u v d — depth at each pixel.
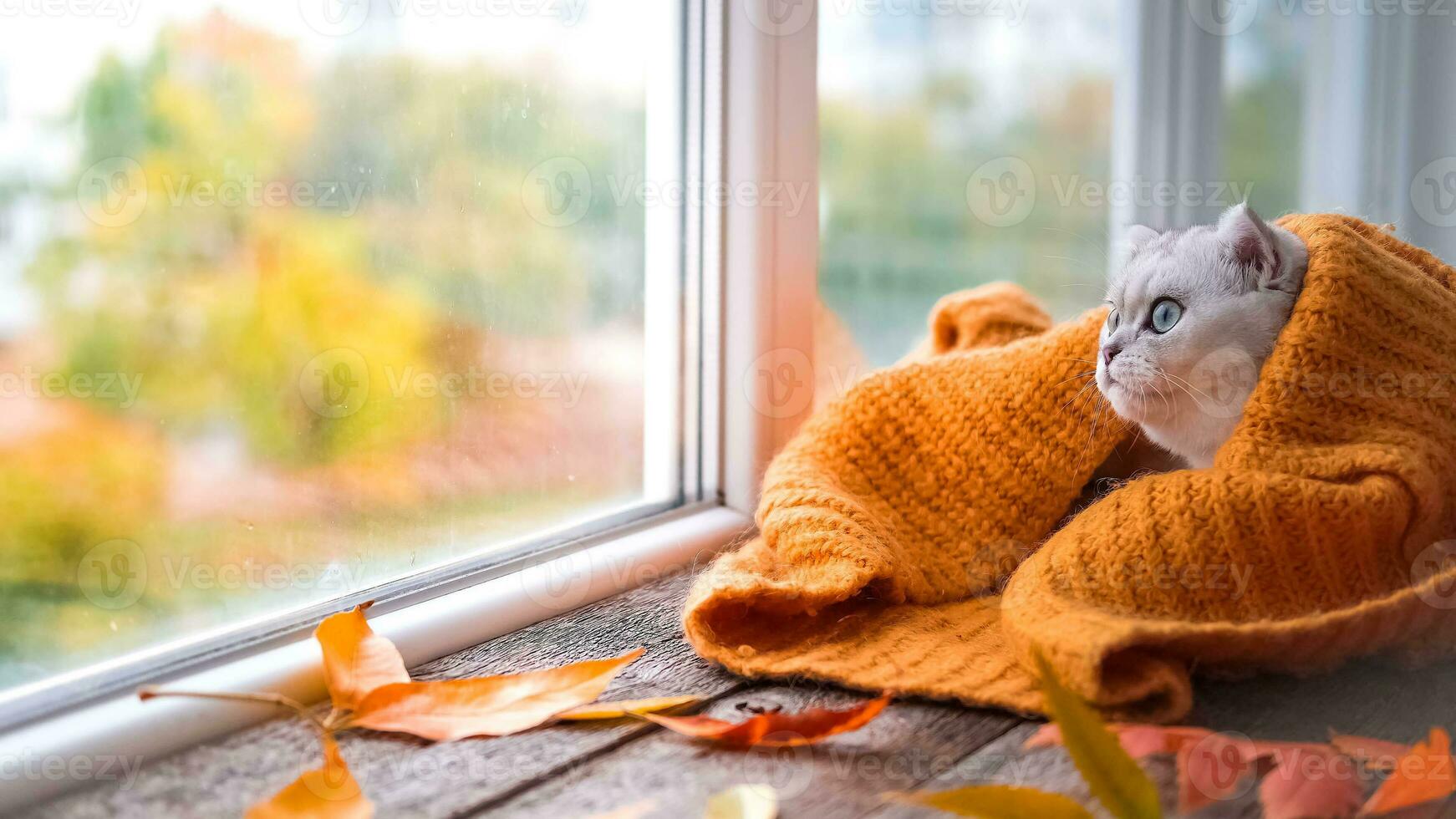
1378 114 1.55
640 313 1.08
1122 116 1.43
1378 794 0.76
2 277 0.83
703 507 1.10
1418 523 0.87
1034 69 1.35
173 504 0.88
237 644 0.88
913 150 1.27
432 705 0.83
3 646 0.83
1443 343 0.91
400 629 0.91
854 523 0.94
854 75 1.21
